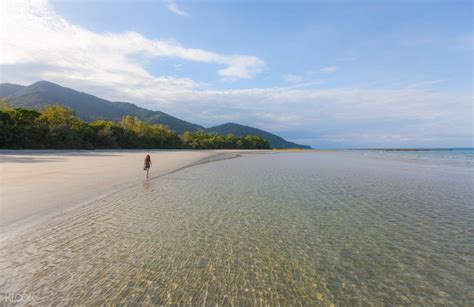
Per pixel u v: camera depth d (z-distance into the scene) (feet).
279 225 32.42
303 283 19.48
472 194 53.42
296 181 69.15
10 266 20.20
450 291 18.86
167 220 32.99
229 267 21.50
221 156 195.72
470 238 28.81
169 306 16.21
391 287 19.25
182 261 22.24
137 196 45.55
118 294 17.20
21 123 196.75
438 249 25.91
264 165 122.42
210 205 41.29
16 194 41.19
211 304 16.57
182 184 59.88
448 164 139.85
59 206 36.22
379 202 45.50
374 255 24.44
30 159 111.04
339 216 36.73
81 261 21.44
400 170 102.42
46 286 17.79
